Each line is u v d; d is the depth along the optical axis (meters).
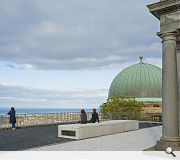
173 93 13.70
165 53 13.96
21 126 28.72
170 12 13.91
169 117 13.68
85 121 23.38
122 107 59.41
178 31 13.80
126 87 73.19
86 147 15.72
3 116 28.30
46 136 21.64
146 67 75.50
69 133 20.56
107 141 18.67
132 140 19.19
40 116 33.25
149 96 70.94
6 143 17.66
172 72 13.76
